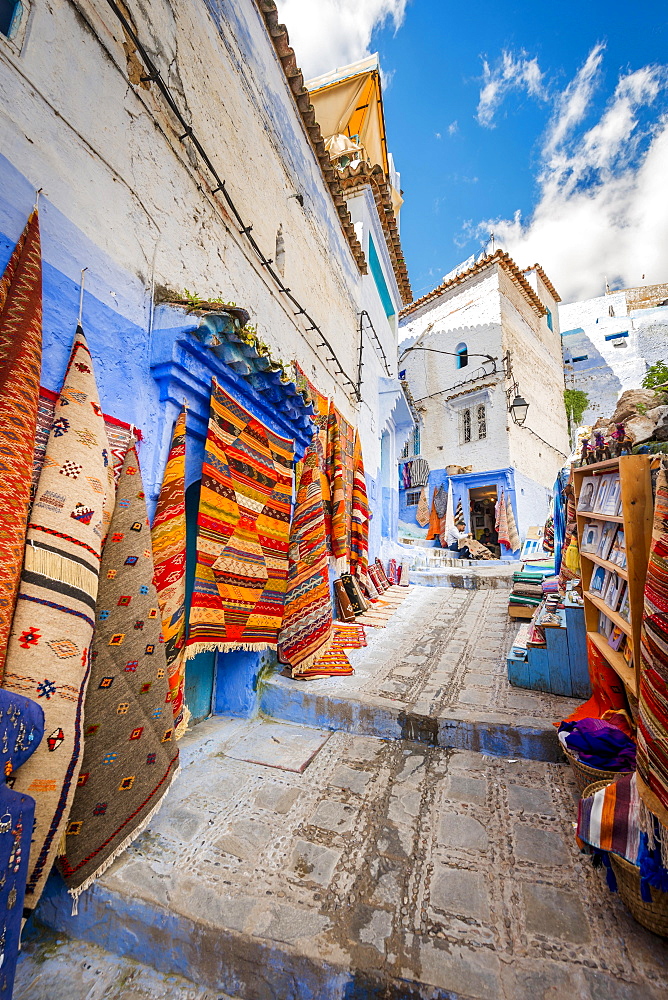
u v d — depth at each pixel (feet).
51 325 5.89
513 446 46.03
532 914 5.65
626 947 5.18
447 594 26.23
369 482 27.22
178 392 8.30
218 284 10.39
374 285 30.68
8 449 4.70
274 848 6.82
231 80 11.62
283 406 11.17
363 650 16.05
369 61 28.94
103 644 5.93
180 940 5.49
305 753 9.80
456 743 10.00
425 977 4.78
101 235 6.87
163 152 8.54
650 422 8.93
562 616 12.81
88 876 5.63
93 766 5.67
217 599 8.76
